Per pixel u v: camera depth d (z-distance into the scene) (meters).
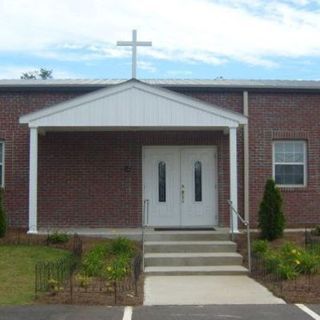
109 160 19.47
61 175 19.41
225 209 19.36
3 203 18.06
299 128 19.98
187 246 15.98
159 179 19.53
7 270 13.30
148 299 11.07
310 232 17.20
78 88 19.69
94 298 10.75
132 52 18.77
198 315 9.60
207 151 19.56
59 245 15.88
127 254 14.45
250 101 19.94
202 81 21.14
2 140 19.59
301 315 9.58
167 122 17.30
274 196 16.67
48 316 9.45
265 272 13.55
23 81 20.52
